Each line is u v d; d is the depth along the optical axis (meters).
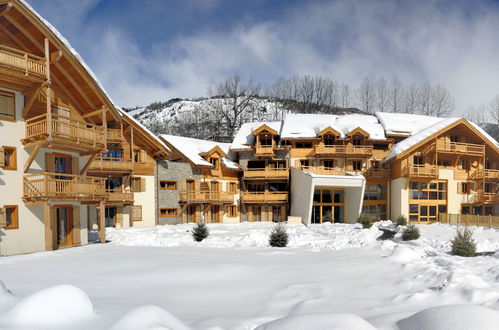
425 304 7.04
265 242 18.95
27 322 5.32
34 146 16.33
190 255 14.57
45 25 15.29
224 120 68.06
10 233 15.46
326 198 36.16
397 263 11.25
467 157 35.31
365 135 35.12
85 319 5.75
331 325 4.86
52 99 17.94
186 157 33.44
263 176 35.97
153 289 8.94
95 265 12.05
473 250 13.38
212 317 6.54
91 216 27.42
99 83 18.42
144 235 19.89
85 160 20.56
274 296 8.30
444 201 34.62
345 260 12.63
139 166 30.48
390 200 36.12
